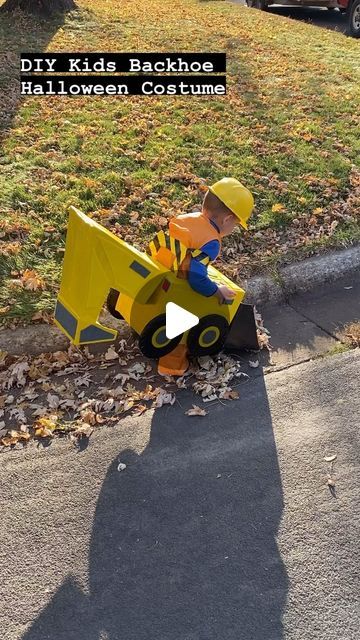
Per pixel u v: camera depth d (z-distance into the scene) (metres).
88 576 1.55
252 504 1.72
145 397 2.14
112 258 1.93
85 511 1.72
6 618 1.45
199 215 2.02
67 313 2.05
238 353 2.34
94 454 1.92
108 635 1.41
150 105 4.62
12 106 4.55
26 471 1.87
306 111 4.54
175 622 1.43
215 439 1.95
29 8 7.03
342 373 2.22
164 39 6.54
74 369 2.30
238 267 2.77
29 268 2.70
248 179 3.47
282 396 2.12
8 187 3.34
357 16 7.52
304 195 3.33
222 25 7.64
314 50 6.47
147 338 2.10
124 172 3.53
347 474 1.80
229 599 1.47
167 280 2.03
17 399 2.17
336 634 1.39
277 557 1.57
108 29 6.86
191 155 3.75
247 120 4.34
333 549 1.58
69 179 3.43
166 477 1.82
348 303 2.67
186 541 1.62
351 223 3.12
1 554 1.61
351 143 4.00
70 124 4.23
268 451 1.90
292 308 2.65
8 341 2.37
